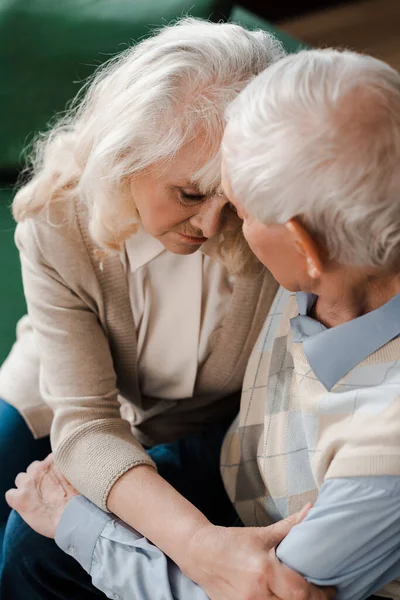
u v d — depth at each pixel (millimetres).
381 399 971
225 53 1064
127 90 1080
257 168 900
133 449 1257
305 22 4441
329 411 1031
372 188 866
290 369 1188
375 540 971
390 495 933
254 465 1303
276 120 888
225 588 1073
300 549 1004
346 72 886
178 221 1140
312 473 1126
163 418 1547
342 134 863
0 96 2408
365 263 934
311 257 923
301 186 883
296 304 1231
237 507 1360
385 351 1001
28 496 1320
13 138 2434
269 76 924
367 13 4426
